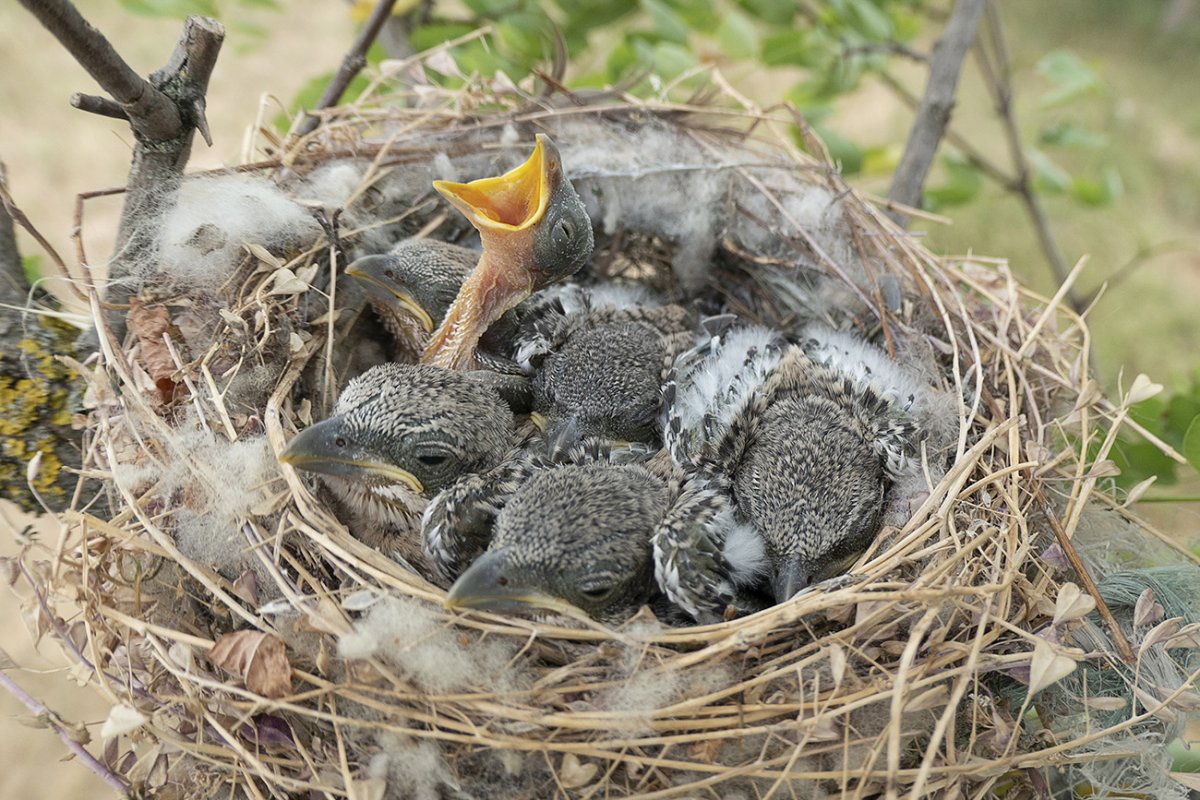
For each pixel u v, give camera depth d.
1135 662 0.36
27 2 0.34
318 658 0.36
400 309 0.41
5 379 0.38
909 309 0.41
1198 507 0.42
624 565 0.37
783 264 0.43
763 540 0.38
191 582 0.37
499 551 0.37
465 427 0.39
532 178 0.41
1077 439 0.40
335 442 0.38
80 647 0.37
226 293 0.39
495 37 0.45
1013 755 0.36
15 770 0.48
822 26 0.45
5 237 0.38
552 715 0.35
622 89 0.43
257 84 0.67
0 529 0.46
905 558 0.37
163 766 0.36
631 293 0.43
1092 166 0.69
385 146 0.41
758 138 0.44
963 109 0.75
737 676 0.36
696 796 0.35
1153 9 0.84
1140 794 0.36
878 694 0.35
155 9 0.41
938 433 0.40
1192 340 0.61
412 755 0.35
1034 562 0.37
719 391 0.40
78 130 0.64
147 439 0.37
